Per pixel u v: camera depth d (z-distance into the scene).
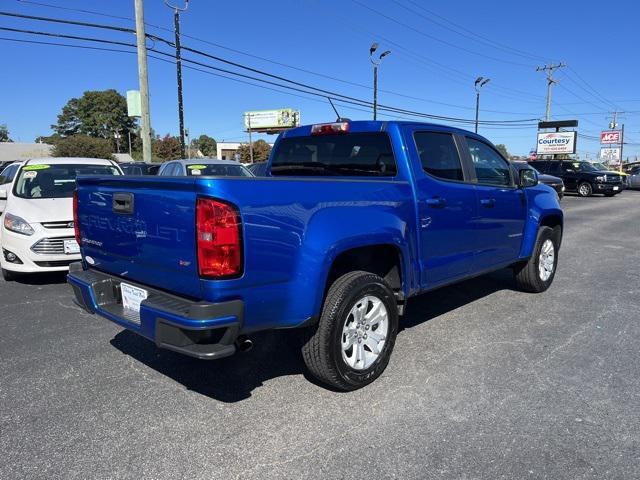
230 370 4.13
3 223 6.97
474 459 2.89
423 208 4.25
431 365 4.19
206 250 2.87
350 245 3.51
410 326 5.19
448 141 4.78
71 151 66.44
